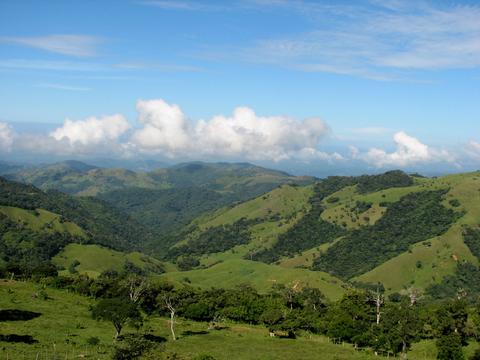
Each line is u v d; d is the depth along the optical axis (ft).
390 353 381.60
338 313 476.54
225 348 345.72
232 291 623.36
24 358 236.84
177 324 441.27
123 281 521.65
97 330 340.39
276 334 436.76
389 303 626.23
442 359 352.49
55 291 484.33
